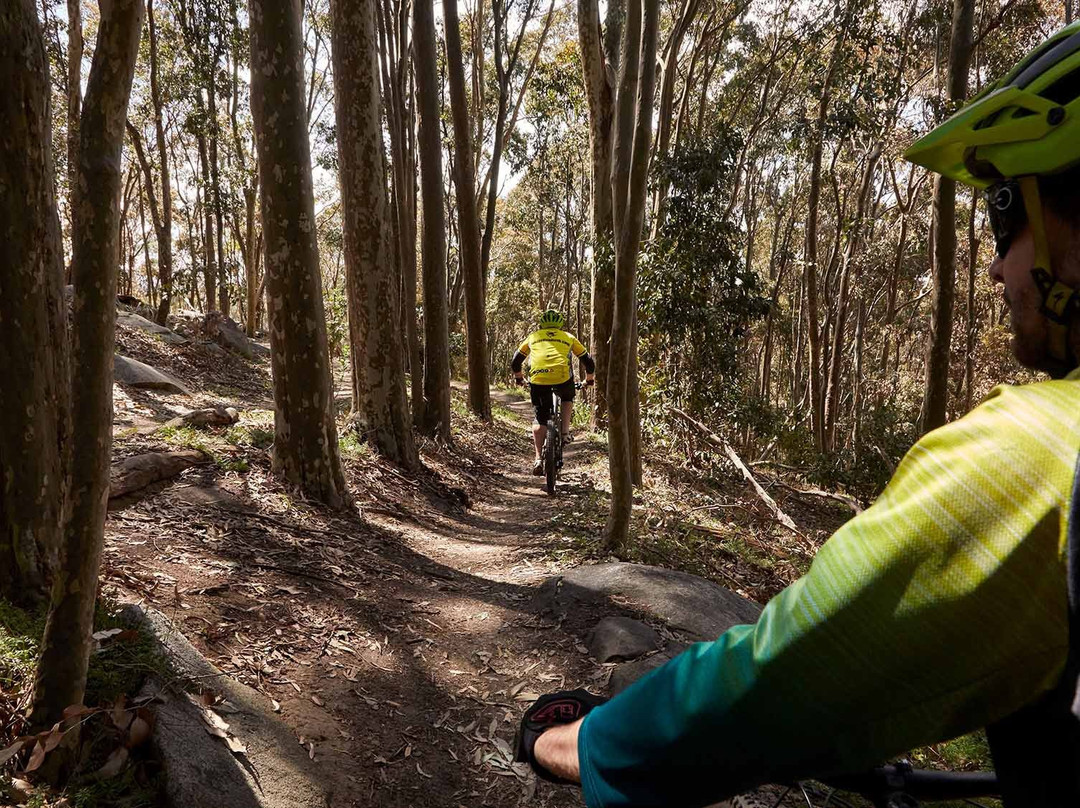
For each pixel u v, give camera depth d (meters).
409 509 7.68
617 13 14.20
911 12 18.34
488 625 4.78
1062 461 0.58
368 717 3.57
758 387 36.16
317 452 6.42
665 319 12.17
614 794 0.72
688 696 0.67
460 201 16.47
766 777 0.66
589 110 13.91
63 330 3.34
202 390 12.78
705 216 12.20
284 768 2.98
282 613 4.25
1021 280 0.75
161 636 3.33
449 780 3.29
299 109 6.16
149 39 20.52
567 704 0.91
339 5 8.45
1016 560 0.57
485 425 16.62
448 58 15.66
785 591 0.67
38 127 3.10
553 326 9.84
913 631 0.58
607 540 6.47
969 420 0.64
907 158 0.85
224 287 23.64
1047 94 0.74
